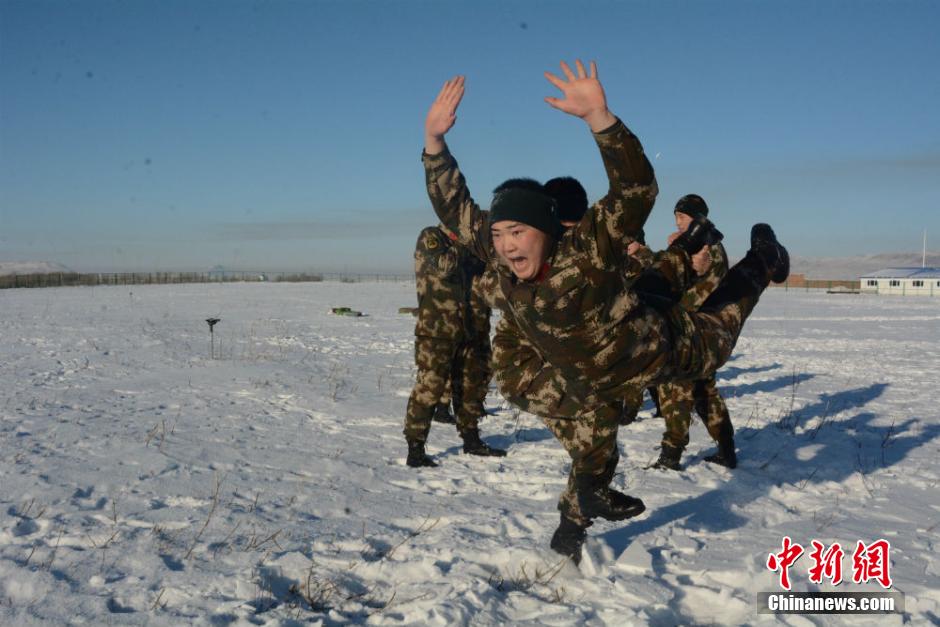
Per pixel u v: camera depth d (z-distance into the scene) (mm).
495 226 3000
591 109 2695
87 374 10469
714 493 5109
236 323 21203
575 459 3611
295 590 3416
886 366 13094
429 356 5676
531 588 3529
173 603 3252
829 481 5566
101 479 5105
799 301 47000
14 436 6355
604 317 3010
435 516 4488
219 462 5703
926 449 6738
